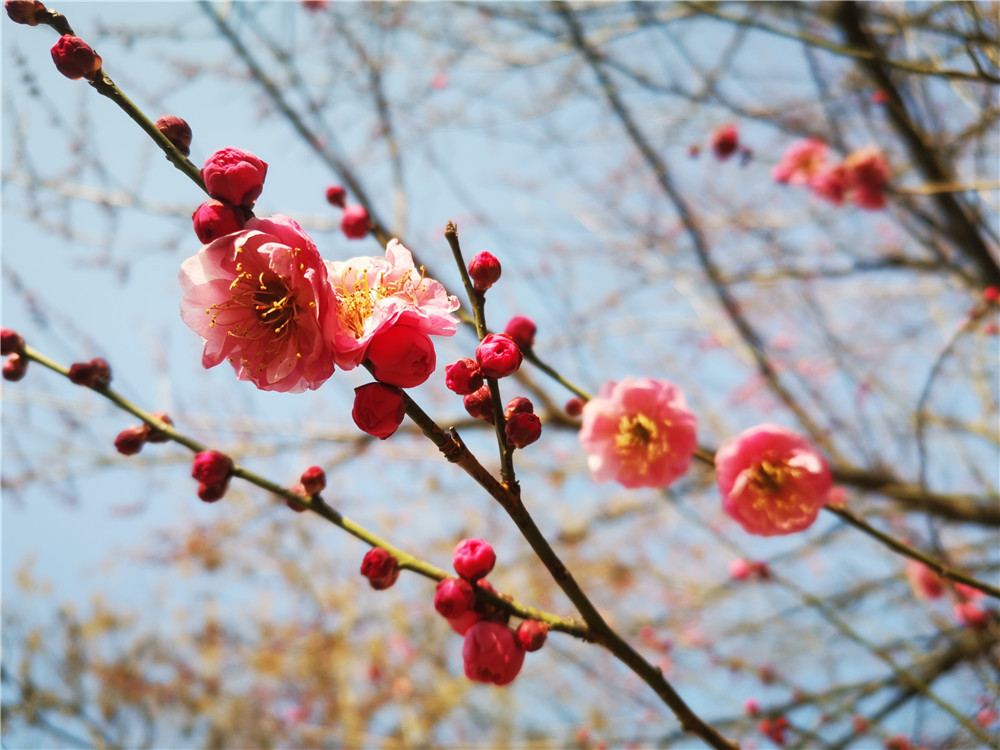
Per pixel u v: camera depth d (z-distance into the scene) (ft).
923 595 12.28
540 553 5.48
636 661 6.00
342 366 4.42
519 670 5.66
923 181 16.01
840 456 16.79
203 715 26.30
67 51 4.87
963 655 14.56
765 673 14.93
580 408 9.23
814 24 15.81
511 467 5.22
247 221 4.73
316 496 6.24
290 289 4.69
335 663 24.44
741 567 11.34
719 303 19.25
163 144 5.07
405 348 4.54
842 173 14.85
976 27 10.37
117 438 6.45
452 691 22.62
